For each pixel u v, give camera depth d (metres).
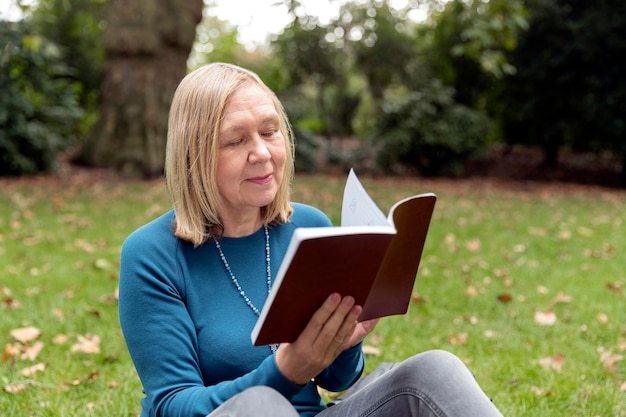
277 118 1.71
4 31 10.59
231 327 1.69
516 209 9.01
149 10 11.10
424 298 4.57
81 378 3.16
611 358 3.44
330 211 8.40
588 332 3.94
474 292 4.72
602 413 2.88
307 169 12.97
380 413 1.59
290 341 1.42
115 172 11.05
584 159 15.11
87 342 3.60
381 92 16.66
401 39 15.52
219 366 1.67
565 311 4.36
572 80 12.07
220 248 1.77
